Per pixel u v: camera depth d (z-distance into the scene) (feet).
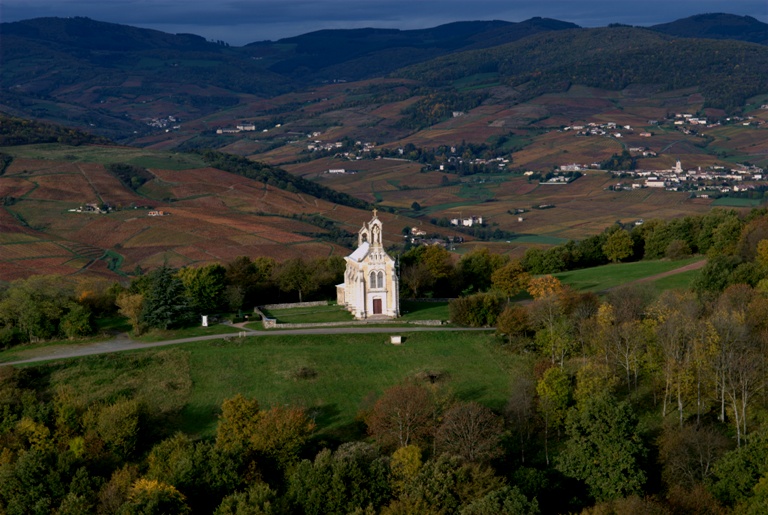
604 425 364.79
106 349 553.23
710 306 506.07
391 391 423.23
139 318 594.24
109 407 435.94
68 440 422.41
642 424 374.63
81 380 499.10
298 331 579.48
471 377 489.67
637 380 459.32
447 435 390.01
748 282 552.82
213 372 508.53
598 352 465.06
